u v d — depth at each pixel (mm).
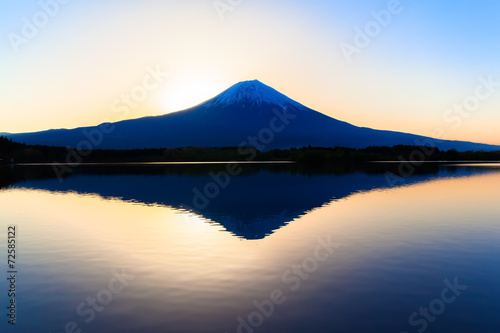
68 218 19531
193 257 12078
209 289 9312
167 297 8836
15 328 7418
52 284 9727
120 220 18828
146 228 16797
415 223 17703
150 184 38969
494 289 9211
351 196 28531
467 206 23203
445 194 29672
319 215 20016
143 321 7668
